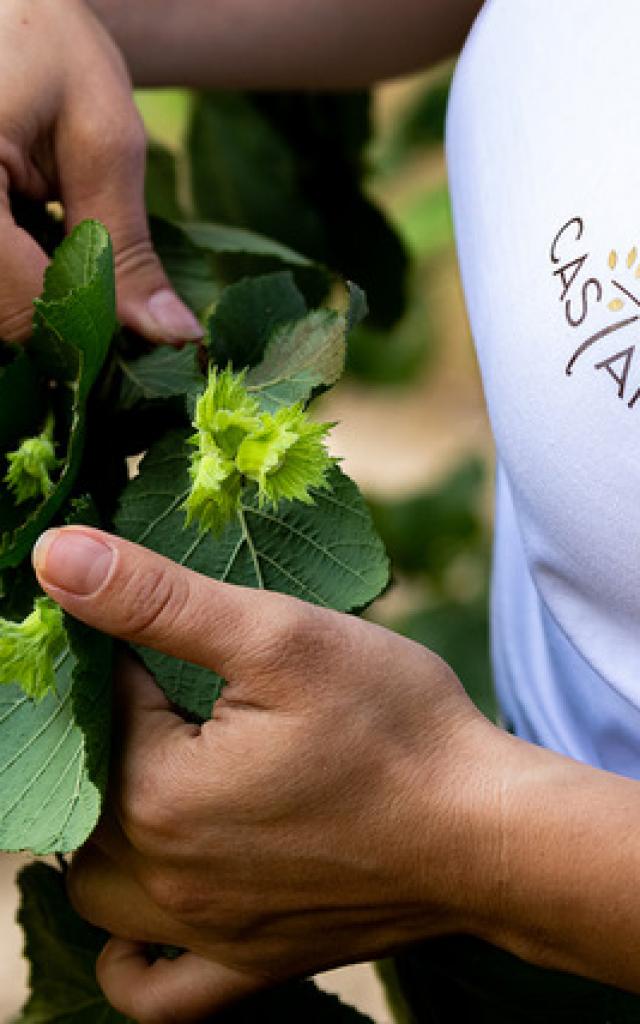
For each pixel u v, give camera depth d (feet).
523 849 3.40
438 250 12.68
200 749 3.46
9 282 4.20
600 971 3.54
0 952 10.93
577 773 3.47
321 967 3.89
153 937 3.93
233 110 6.81
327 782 3.40
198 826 3.51
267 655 3.33
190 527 3.80
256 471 3.58
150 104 8.48
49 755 3.58
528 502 3.97
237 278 5.28
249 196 6.97
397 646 3.51
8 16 4.43
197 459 3.64
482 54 4.16
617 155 3.63
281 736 3.37
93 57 4.52
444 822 3.43
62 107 4.47
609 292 3.62
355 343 9.52
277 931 3.74
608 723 4.10
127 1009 4.06
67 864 4.51
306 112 6.81
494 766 3.45
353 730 3.39
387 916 3.66
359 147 6.91
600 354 3.64
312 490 3.77
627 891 3.36
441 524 10.05
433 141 10.90
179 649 3.36
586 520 3.76
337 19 5.36
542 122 3.85
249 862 3.54
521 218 3.91
